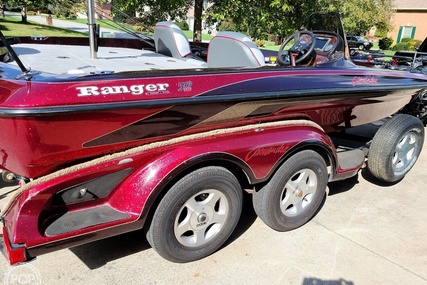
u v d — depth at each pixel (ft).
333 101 11.07
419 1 119.44
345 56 12.08
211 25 24.57
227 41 10.42
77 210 7.73
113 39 14.53
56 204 7.43
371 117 13.76
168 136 8.21
